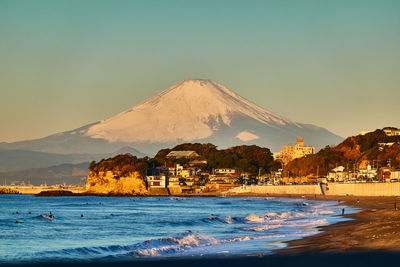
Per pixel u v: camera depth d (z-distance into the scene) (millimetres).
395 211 161875
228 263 79562
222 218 158125
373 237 96312
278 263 77625
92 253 90750
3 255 88750
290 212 182750
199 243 100688
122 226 145625
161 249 91812
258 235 112312
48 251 92000
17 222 152625
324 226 127062
